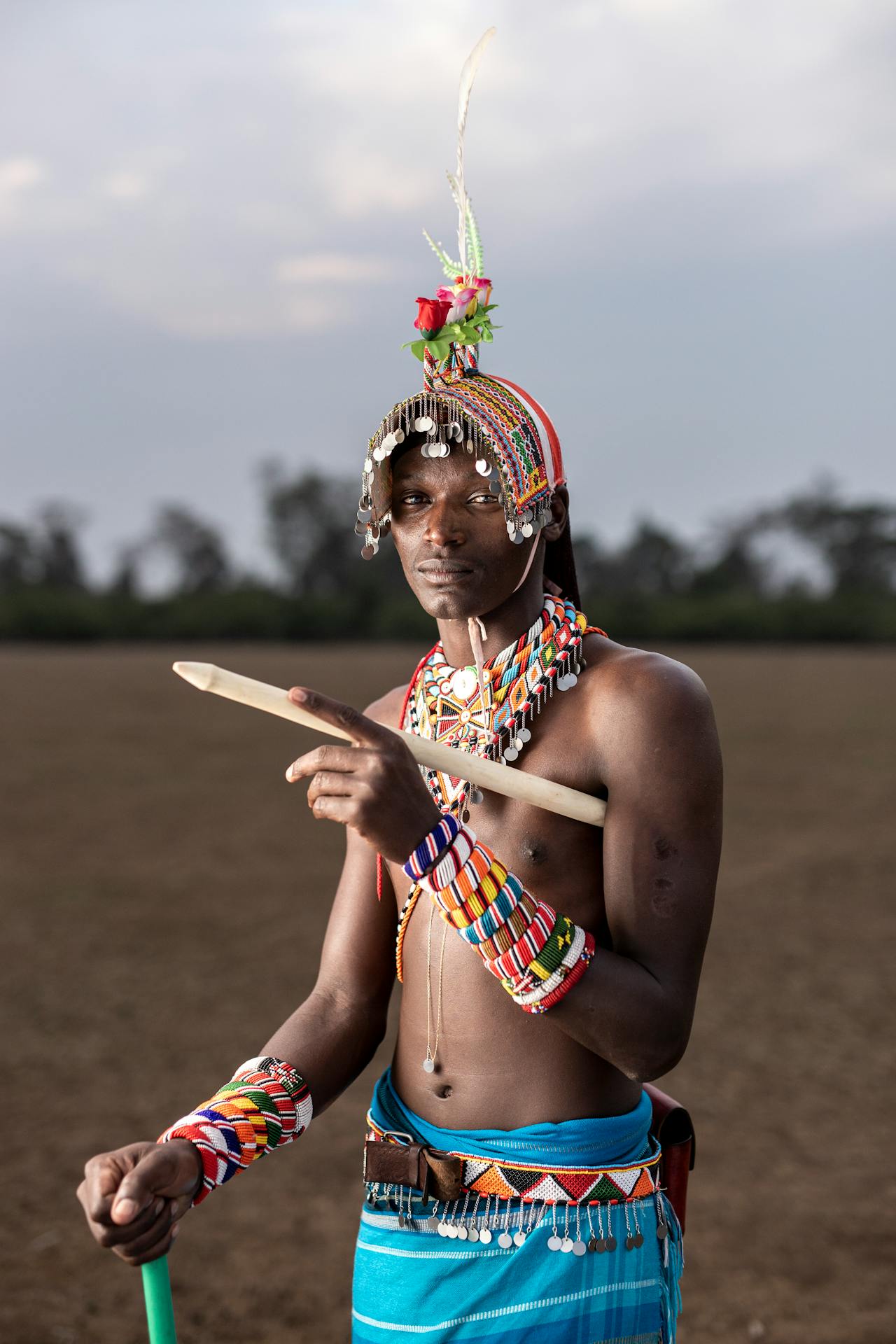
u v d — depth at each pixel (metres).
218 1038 6.29
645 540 83.81
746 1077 5.82
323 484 84.81
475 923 1.49
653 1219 1.69
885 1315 3.88
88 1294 4.05
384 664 38.66
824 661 44.81
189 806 13.30
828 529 83.69
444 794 1.74
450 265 1.92
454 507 1.72
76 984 7.19
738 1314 3.89
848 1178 4.82
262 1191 4.82
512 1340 1.62
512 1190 1.65
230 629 65.75
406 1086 1.79
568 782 1.70
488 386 1.77
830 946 8.05
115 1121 5.30
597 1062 1.71
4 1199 4.65
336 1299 4.02
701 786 1.65
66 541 86.00
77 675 34.00
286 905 9.10
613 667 1.72
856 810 12.82
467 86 1.93
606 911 1.69
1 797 13.80
